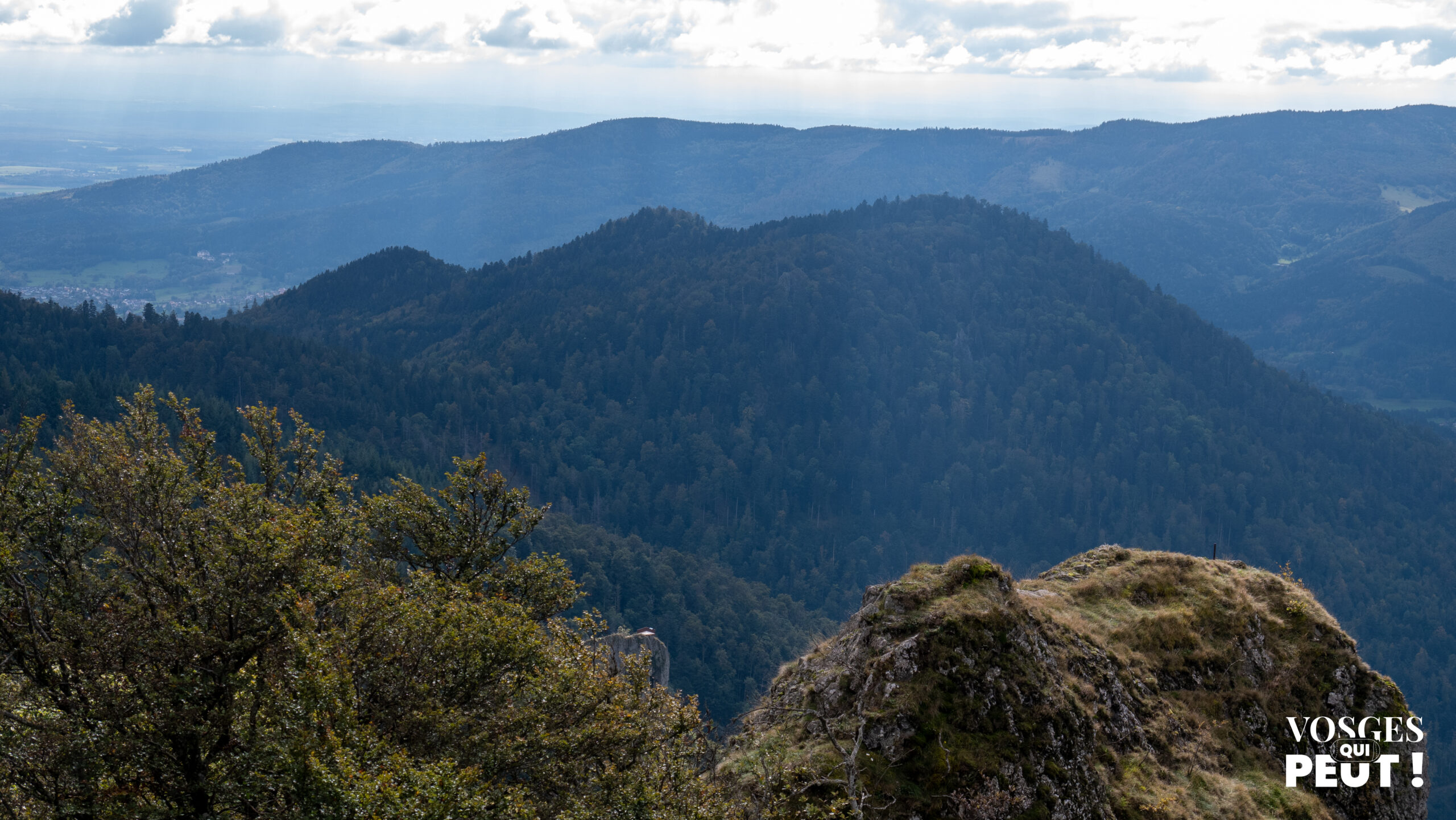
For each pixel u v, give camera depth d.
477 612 15.43
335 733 11.83
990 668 17.78
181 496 15.58
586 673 16.31
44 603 14.51
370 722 13.35
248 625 14.20
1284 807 18.91
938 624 18.16
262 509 15.97
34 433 15.34
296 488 19.59
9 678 14.59
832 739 16.17
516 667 15.27
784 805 15.97
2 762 13.65
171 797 14.10
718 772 17.88
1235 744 20.39
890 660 17.78
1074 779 17.12
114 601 14.77
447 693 14.59
